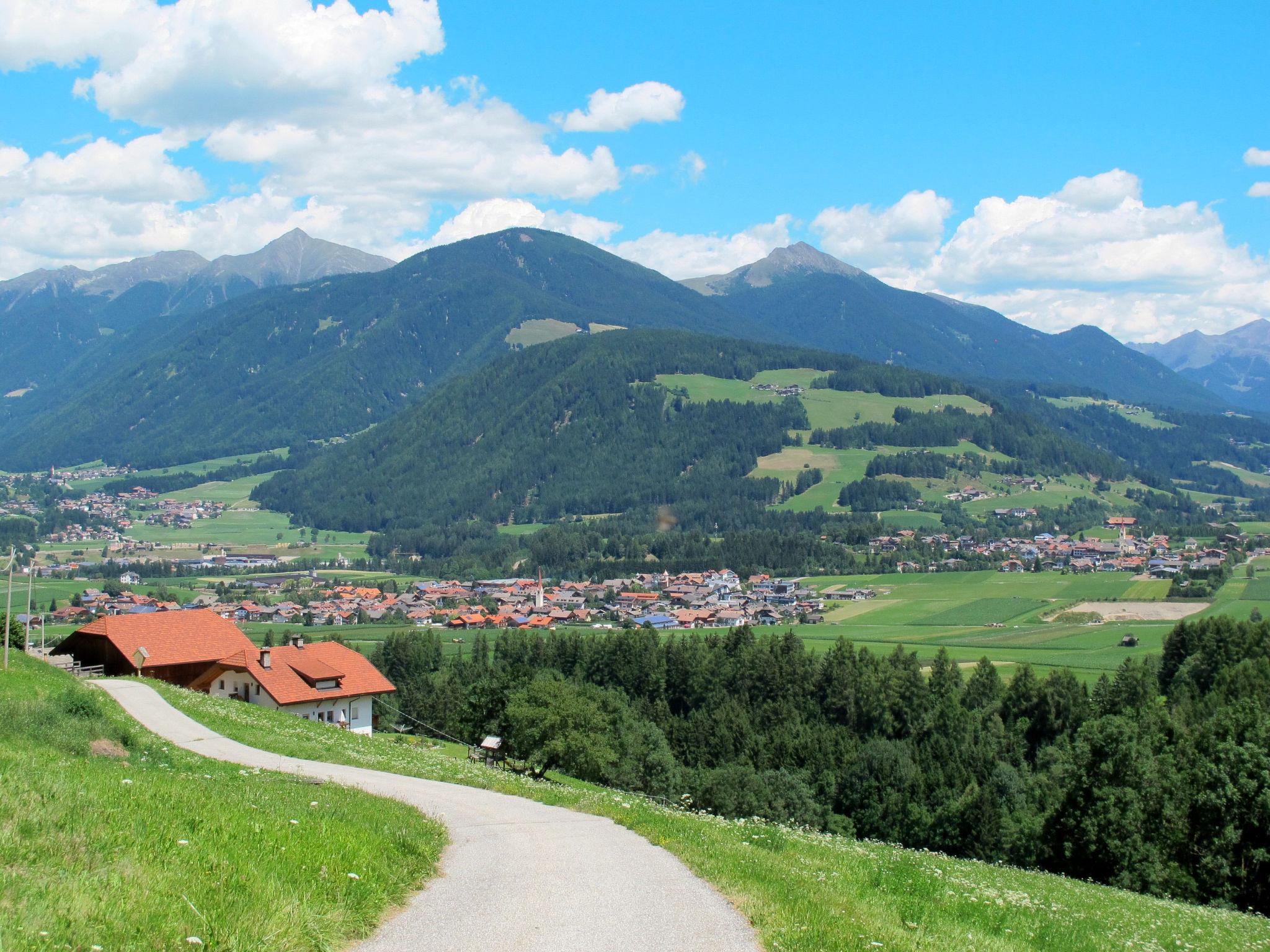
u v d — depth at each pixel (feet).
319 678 256.93
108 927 34.96
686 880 56.29
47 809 47.80
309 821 58.59
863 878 66.08
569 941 42.27
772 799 289.33
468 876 54.95
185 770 95.25
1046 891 86.07
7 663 155.84
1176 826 153.58
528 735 262.06
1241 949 71.87
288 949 36.91
